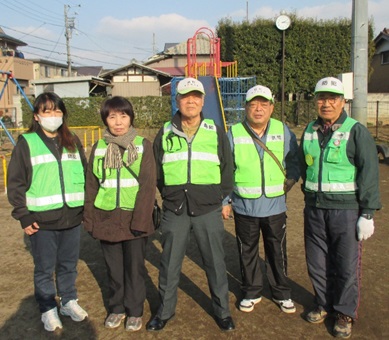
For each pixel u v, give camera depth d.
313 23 20.58
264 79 20.81
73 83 26.34
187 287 3.79
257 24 20.33
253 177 3.21
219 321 3.11
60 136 3.06
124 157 2.94
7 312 3.39
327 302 3.15
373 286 3.69
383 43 26.22
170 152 2.97
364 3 7.98
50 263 3.06
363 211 2.87
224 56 20.86
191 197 2.93
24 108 22.91
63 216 3.01
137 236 3.00
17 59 32.66
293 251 4.55
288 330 3.07
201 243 3.03
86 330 3.11
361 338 2.95
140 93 28.53
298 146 3.40
